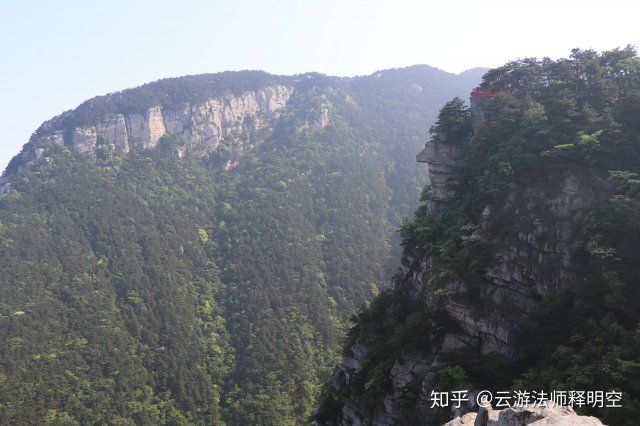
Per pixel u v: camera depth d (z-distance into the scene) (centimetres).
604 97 4959
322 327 12200
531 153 4538
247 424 9212
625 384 2958
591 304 3591
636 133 4438
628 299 3525
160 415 9269
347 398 4644
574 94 5122
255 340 11531
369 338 4850
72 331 10306
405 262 5325
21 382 8638
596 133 4319
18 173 17188
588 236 3881
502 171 4506
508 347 3844
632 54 5519
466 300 4150
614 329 3319
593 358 3238
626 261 3684
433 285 4416
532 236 4122
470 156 5134
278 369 10550
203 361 10975
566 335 3572
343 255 16100
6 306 10312
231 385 10350
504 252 4181
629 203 3881
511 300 4025
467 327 4138
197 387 9994
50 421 8112
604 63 5553
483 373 3700
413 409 3888
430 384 3809
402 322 4691
